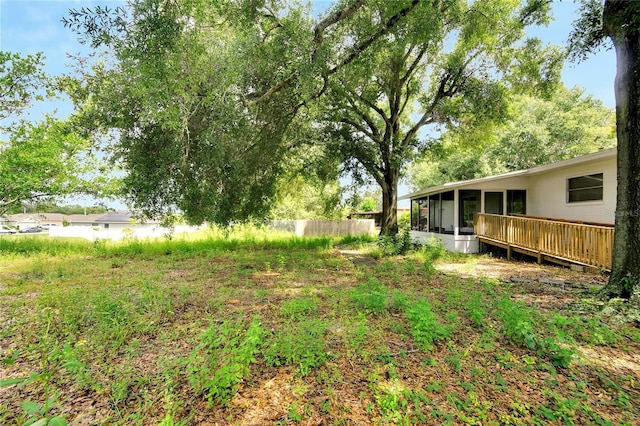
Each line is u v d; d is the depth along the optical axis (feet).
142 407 7.88
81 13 14.21
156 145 21.08
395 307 15.51
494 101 38.22
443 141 47.37
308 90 23.25
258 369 9.68
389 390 8.32
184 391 8.54
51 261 31.53
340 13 21.01
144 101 16.57
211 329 10.12
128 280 22.26
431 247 37.22
